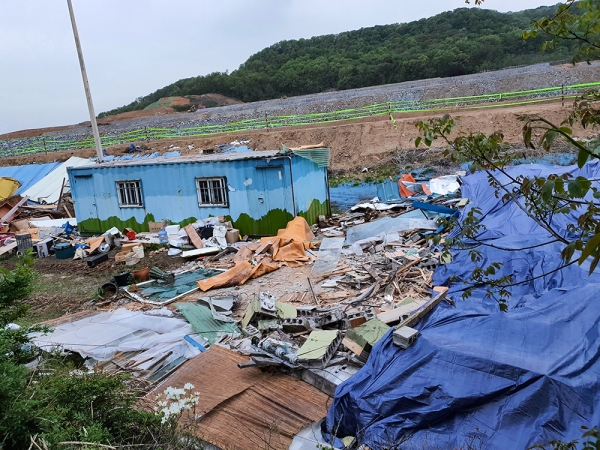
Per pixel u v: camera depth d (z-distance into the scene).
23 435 4.22
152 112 73.69
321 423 6.09
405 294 9.92
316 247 14.25
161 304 10.73
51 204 24.75
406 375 6.03
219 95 90.62
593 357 5.88
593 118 3.25
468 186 16.19
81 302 11.79
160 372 7.49
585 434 3.38
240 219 16.06
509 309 7.61
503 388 5.48
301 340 8.02
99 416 5.21
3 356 5.16
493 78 36.78
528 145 2.96
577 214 11.01
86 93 21.06
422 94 34.47
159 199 17.28
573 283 8.18
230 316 9.70
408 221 14.33
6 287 5.91
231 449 5.54
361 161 24.83
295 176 15.27
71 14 20.33
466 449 5.07
